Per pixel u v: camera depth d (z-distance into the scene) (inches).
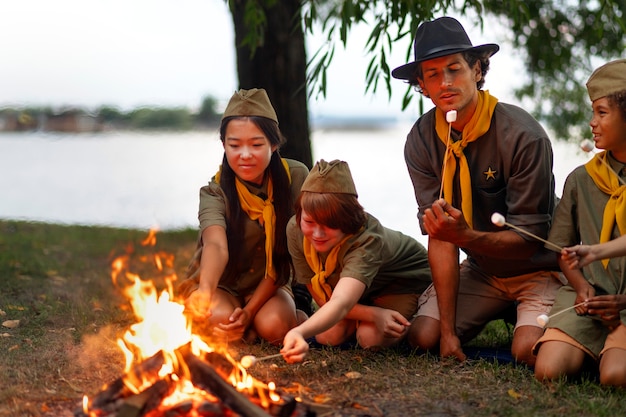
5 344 193.9
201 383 141.1
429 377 171.2
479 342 208.5
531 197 177.3
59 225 398.0
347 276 172.2
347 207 171.0
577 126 378.0
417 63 178.1
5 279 262.8
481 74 182.4
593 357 168.9
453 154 181.3
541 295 188.2
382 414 150.0
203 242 190.4
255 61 297.7
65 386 164.4
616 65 164.9
